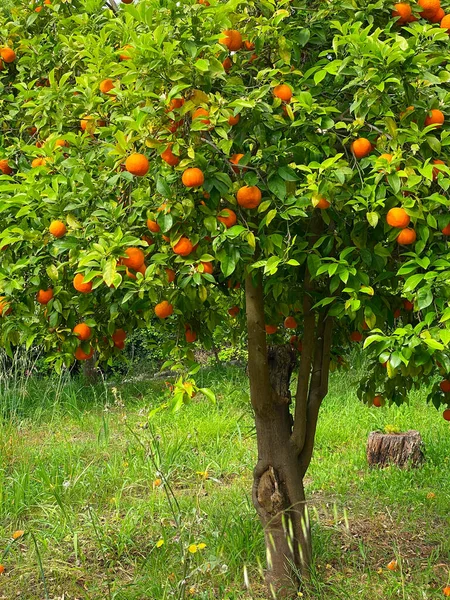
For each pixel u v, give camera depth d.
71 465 6.65
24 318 3.81
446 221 3.21
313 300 4.34
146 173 3.17
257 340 4.32
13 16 4.61
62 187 3.52
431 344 2.85
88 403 10.05
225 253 3.21
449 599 4.17
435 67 3.39
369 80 3.09
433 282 3.08
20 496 5.87
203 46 2.92
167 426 8.45
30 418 8.87
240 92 3.22
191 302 3.77
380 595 4.33
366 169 3.43
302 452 4.61
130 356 12.54
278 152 3.21
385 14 3.56
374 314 3.49
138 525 5.47
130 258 3.15
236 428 8.26
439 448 7.41
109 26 3.79
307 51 3.72
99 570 4.84
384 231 3.31
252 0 3.29
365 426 8.45
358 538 5.24
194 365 3.57
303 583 4.35
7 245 3.58
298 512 4.42
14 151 4.15
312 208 3.56
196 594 4.24
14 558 5.02
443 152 3.37
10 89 4.58
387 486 6.30
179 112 2.97
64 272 3.66
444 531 5.38
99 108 3.78
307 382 4.52
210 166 3.11
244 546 4.91
